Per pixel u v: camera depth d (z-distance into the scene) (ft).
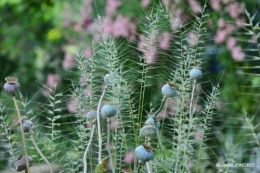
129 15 17.16
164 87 9.09
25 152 8.76
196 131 9.64
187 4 13.66
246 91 15.97
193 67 9.17
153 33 9.62
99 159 8.70
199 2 14.76
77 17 19.62
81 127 9.37
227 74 16.84
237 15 16.10
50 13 23.98
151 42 9.61
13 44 24.97
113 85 9.22
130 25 15.10
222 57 17.02
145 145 8.35
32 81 24.06
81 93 9.46
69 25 19.98
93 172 9.30
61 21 22.71
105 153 9.96
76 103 9.55
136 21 15.70
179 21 9.93
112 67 9.23
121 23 14.64
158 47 10.12
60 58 23.89
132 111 9.48
